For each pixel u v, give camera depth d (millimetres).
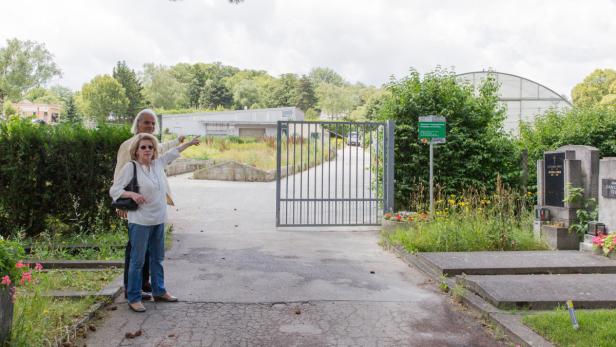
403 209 11594
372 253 8227
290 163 27688
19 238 7871
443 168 11586
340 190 18078
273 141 37656
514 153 11727
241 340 4418
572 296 5367
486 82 12242
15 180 8484
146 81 115062
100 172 8875
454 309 5375
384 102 12188
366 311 5254
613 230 7914
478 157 11414
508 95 23812
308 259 7668
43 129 8773
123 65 97000
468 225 8555
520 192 11477
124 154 5320
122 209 5027
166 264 7148
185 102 122125
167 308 5234
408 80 11945
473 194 11195
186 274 6598
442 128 9992
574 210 8562
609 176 8047
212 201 15164
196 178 23469
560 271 6773
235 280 6348
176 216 12047
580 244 8203
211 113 61594
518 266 6750
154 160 5281
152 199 5117
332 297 5711
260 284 6184
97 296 5336
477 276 6375
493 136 11758
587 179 8555
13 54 74562
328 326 4801
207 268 6938
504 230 8430
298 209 14195
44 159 8633
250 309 5246
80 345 4242
